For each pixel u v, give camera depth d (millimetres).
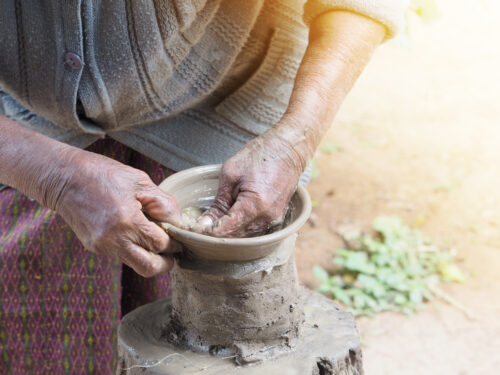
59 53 1492
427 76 6109
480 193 4137
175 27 1494
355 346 1547
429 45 6785
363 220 3871
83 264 1847
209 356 1486
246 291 1416
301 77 1569
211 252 1345
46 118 1714
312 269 3465
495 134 4914
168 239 1359
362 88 5875
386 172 4426
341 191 4188
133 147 1788
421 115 5328
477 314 3168
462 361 2877
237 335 1466
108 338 1885
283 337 1506
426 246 3631
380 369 2824
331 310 1692
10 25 1471
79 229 1415
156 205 1366
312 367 1457
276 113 1794
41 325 1894
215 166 1571
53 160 1408
